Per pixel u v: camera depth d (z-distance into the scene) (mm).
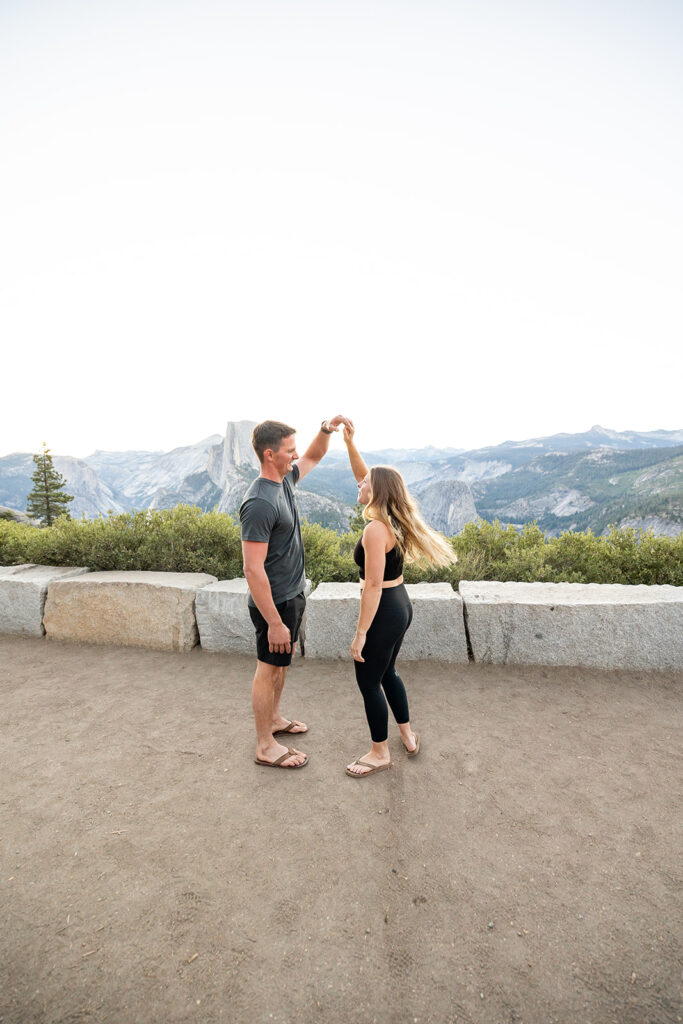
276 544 3020
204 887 2168
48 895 2135
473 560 5586
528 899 2080
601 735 3297
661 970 1771
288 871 2252
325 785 2863
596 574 5168
